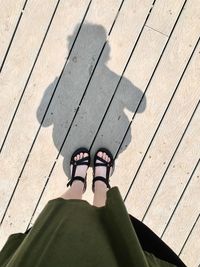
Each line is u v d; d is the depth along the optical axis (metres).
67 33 2.05
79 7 2.03
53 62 2.06
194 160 2.15
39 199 2.17
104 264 1.26
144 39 2.07
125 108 2.11
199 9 2.05
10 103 2.09
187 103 2.11
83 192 2.12
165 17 2.06
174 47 2.07
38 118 2.10
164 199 2.18
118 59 2.07
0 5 2.02
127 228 1.30
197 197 2.18
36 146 2.13
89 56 2.07
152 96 2.10
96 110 2.10
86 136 2.12
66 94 2.09
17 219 2.19
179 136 2.13
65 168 2.15
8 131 2.11
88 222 1.38
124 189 2.17
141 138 2.13
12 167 2.14
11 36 2.04
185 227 2.20
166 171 2.16
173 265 1.45
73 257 1.27
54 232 1.36
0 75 2.07
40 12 2.03
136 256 1.24
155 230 2.21
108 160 2.11
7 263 1.46
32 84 2.08
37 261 1.28
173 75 2.09
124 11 2.04
